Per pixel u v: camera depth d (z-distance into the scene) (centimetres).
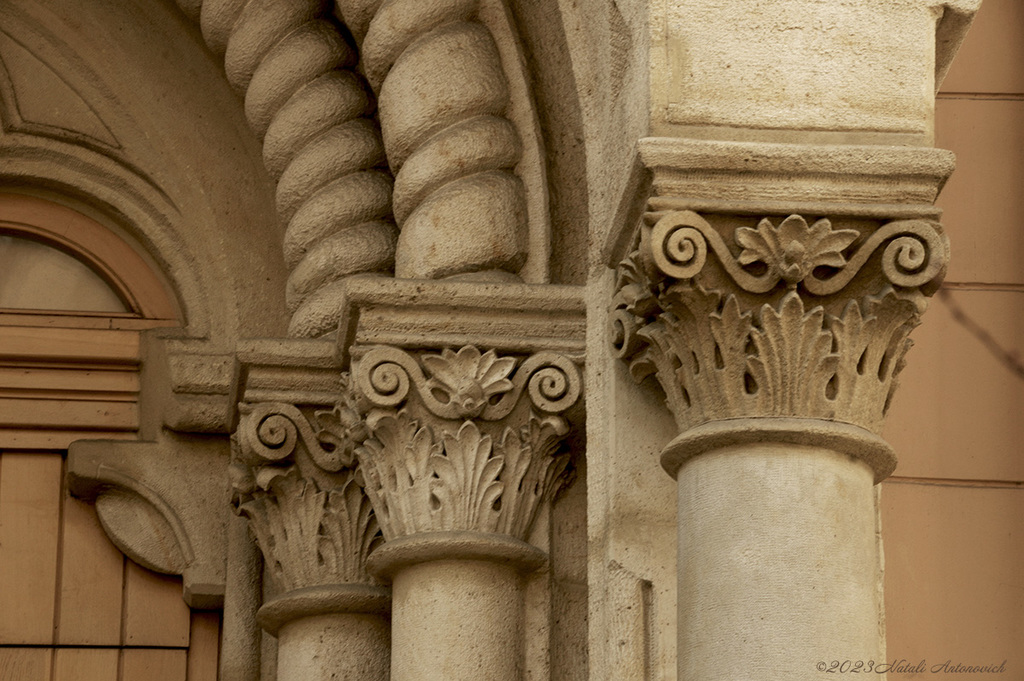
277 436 730
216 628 823
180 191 873
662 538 591
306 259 756
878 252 541
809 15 559
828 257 537
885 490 700
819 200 541
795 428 530
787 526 520
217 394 835
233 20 809
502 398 663
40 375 845
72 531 825
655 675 576
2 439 833
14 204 874
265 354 731
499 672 641
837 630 507
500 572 652
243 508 760
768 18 559
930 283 540
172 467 829
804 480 527
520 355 669
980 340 721
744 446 534
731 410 541
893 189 542
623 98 585
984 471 705
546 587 660
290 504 735
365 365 657
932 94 560
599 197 643
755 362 538
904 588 689
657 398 605
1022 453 708
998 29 761
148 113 880
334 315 743
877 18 562
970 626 686
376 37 722
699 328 546
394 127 706
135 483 820
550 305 664
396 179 708
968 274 729
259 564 816
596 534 613
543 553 659
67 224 877
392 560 654
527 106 702
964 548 696
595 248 649
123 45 887
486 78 699
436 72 699
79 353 848
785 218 537
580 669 656
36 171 869
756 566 514
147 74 885
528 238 688
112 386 848
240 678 799
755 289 539
